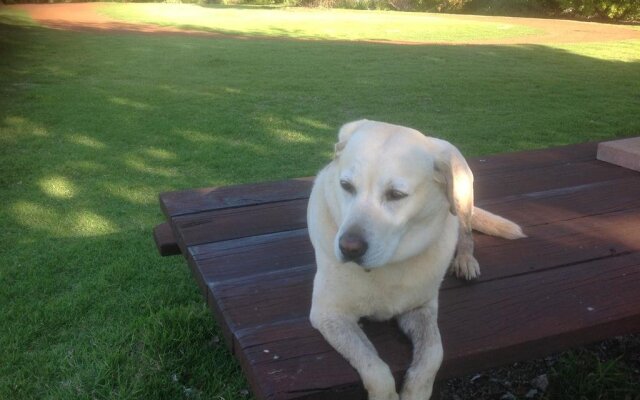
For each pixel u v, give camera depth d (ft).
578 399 3.53
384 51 17.48
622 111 10.31
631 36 22.33
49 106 10.12
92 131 8.82
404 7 36.29
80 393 3.51
